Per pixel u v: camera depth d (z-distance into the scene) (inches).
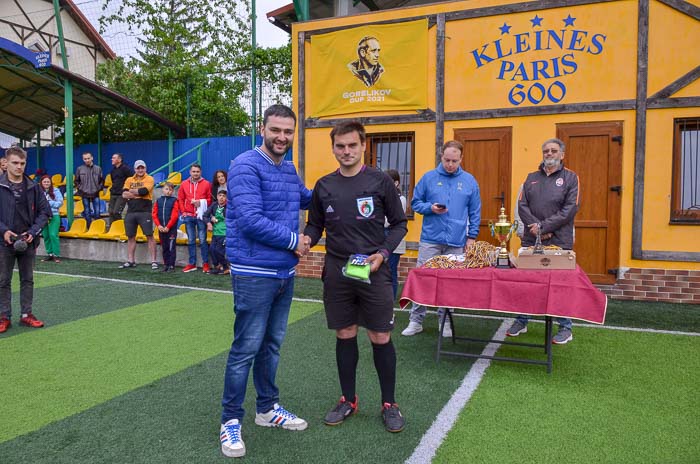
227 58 665.0
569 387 153.7
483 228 299.1
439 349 175.5
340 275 127.2
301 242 117.1
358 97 325.4
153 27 719.1
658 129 265.3
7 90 549.3
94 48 858.8
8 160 217.3
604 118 274.2
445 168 201.2
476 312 251.3
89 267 387.2
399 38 313.0
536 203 196.7
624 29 269.0
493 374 165.3
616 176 272.5
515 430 126.9
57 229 420.2
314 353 187.2
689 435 123.5
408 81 312.3
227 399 118.9
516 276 159.3
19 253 224.4
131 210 375.6
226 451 115.5
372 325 126.7
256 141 514.6
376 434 125.8
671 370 166.6
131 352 191.0
